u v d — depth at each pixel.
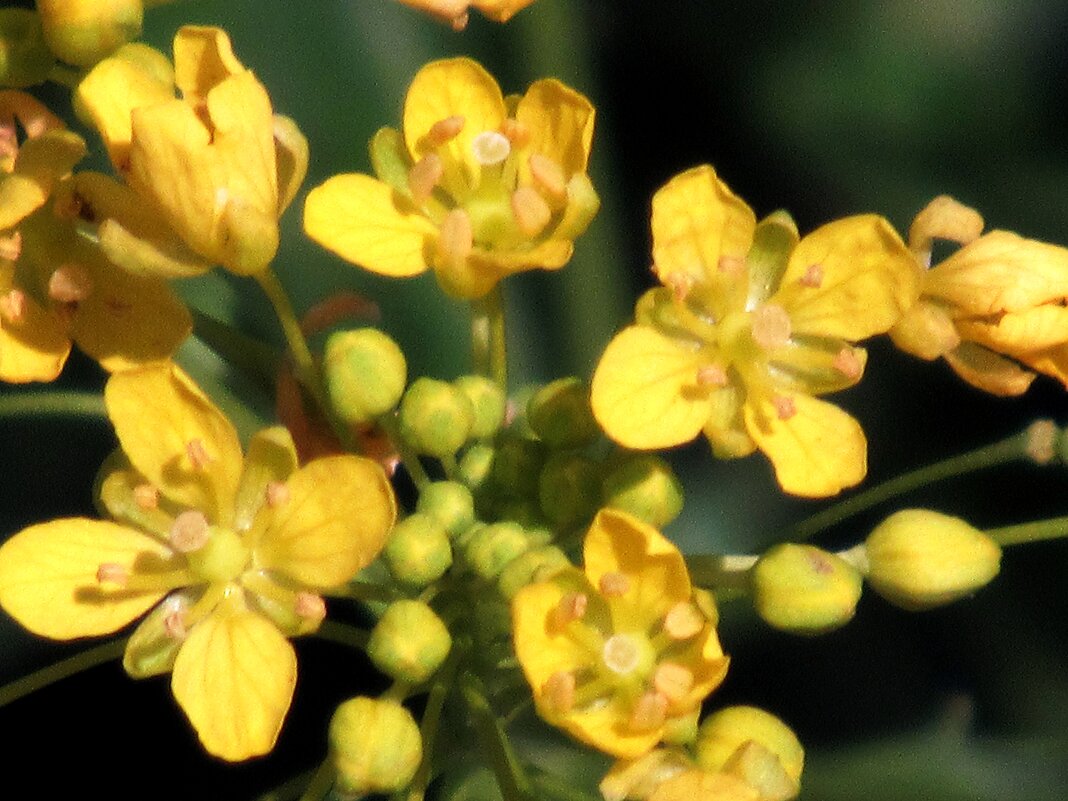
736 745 0.10
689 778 0.10
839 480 0.10
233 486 0.10
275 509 0.10
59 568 0.10
